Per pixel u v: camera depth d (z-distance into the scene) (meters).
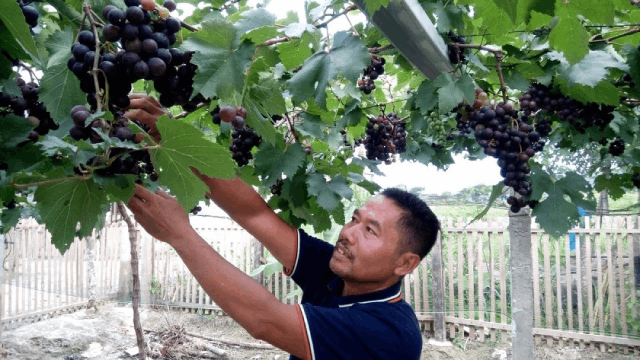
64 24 1.53
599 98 2.37
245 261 7.97
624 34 2.27
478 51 2.46
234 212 2.21
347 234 2.02
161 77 1.36
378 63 2.43
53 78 1.36
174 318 8.10
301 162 2.15
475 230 6.71
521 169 2.53
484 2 1.88
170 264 8.37
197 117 2.23
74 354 6.54
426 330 7.23
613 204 7.38
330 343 1.71
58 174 1.31
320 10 1.89
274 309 1.71
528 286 3.31
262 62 1.57
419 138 4.20
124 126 1.25
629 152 3.33
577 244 6.43
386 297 2.01
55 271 7.79
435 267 6.86
